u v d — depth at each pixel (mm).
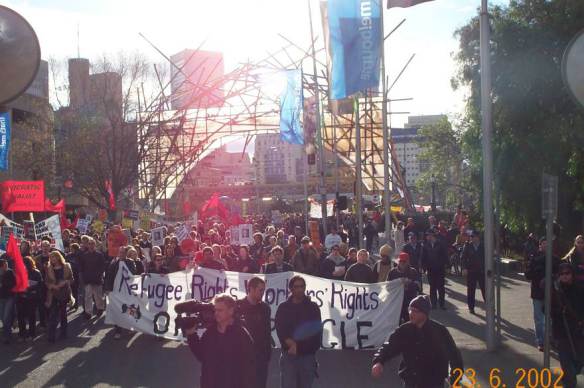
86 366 11508
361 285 12422
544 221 26000
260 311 8047
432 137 70188
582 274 8641
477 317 16016
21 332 14391
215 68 43812
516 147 25125
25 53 4676
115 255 19625
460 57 27562
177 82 44562
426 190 74938
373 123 40500
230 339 5898
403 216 41656
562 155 24078
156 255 15602
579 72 4988
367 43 17250
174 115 45250
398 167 46188
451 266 27609
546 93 24219
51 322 13906
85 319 16875
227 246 17156
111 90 43812
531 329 14078
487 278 11828
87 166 43250
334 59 17453
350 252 15078
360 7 17297
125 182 44281
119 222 40312
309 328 7980
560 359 8695
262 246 19828
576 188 25125
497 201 12844
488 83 12008
